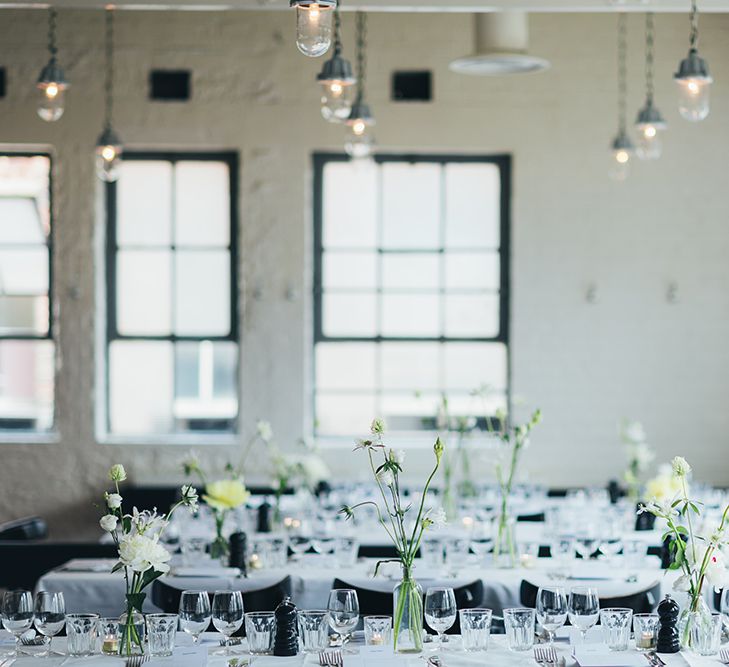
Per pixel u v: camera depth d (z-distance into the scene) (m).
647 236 8.81
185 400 9.12
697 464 8.82
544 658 3.74
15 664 3.72
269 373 8.88
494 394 9.05
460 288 9.08
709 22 8.77
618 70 8.80
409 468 8.81
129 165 9.07
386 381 9.10
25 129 8.83
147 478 8.88
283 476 6.74
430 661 3.72
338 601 3.94
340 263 9.10
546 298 8.83
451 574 5.36
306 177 8.87
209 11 8.85
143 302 9.11
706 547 3.85
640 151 7.20
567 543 5.48
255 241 8.87
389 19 8.78
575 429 8.80
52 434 9.02
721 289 8.81
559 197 8.81
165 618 3.78
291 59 8.84
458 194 9.05
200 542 5.56
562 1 6.13
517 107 8.80
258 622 3.82
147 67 8.84
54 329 9.05
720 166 8.80
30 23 8.84
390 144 8.79
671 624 3.81
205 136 8.84
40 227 9.09
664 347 8.81
